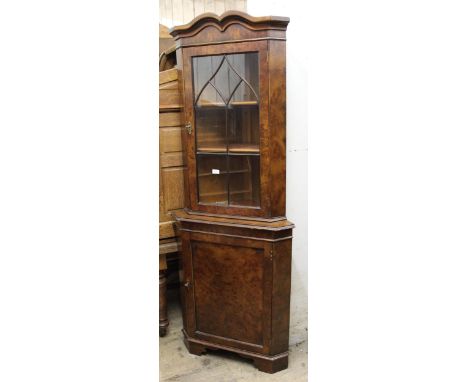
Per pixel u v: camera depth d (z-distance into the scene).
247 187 1.78
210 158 1.81
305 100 1.82
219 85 1.76
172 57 2.06
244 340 1.82
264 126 1.71
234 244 1.77
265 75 1.68
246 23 1.67
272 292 1.75
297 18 1.80
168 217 1.99
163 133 1.94
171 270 2.10
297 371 1.84
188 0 1.97
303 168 1.83
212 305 1.85
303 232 1.85
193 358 1.86
